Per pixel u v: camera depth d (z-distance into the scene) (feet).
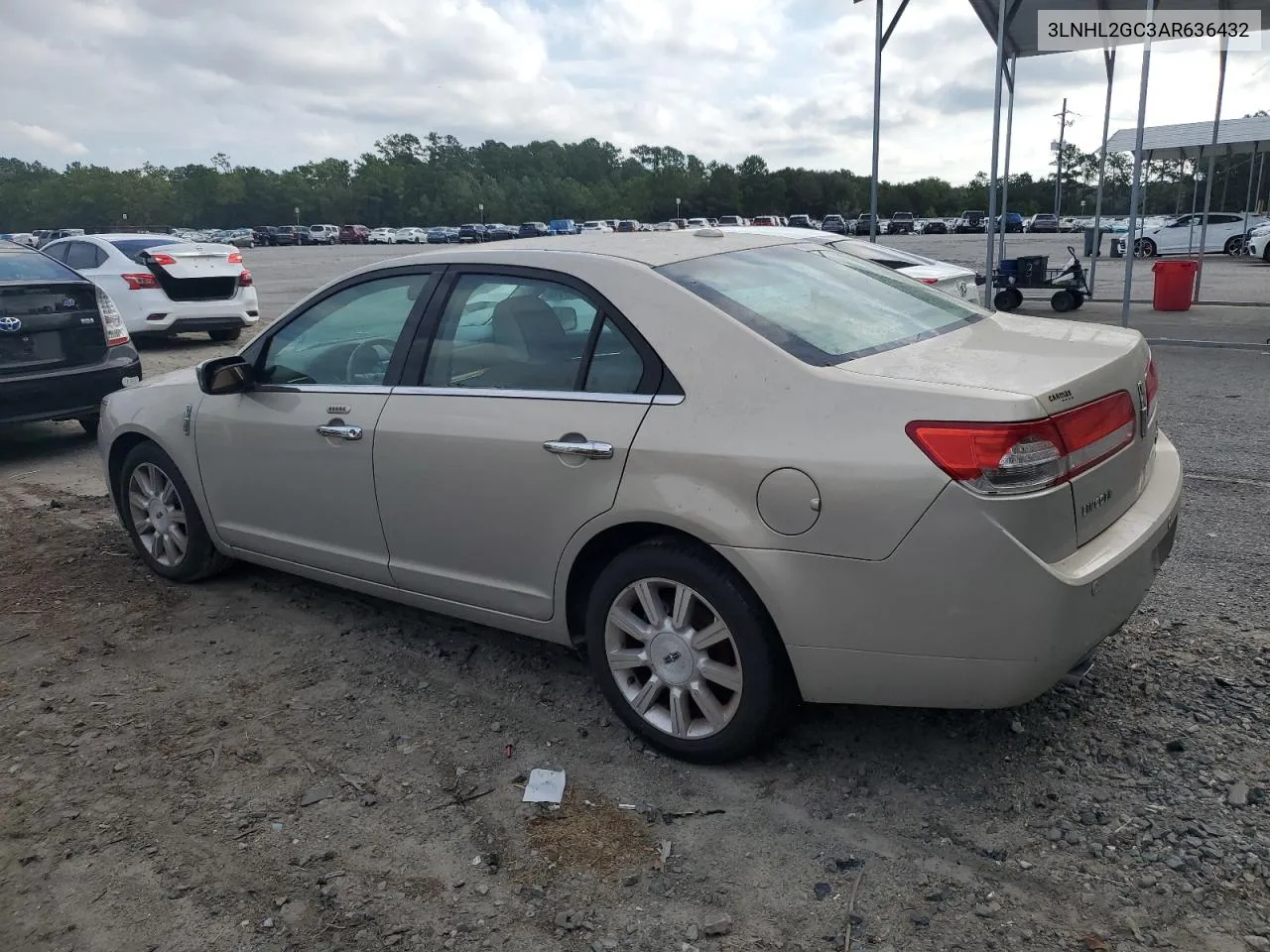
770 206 398.83
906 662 8.95
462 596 12.01
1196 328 41.45
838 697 9.44
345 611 14.97
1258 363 32.50
